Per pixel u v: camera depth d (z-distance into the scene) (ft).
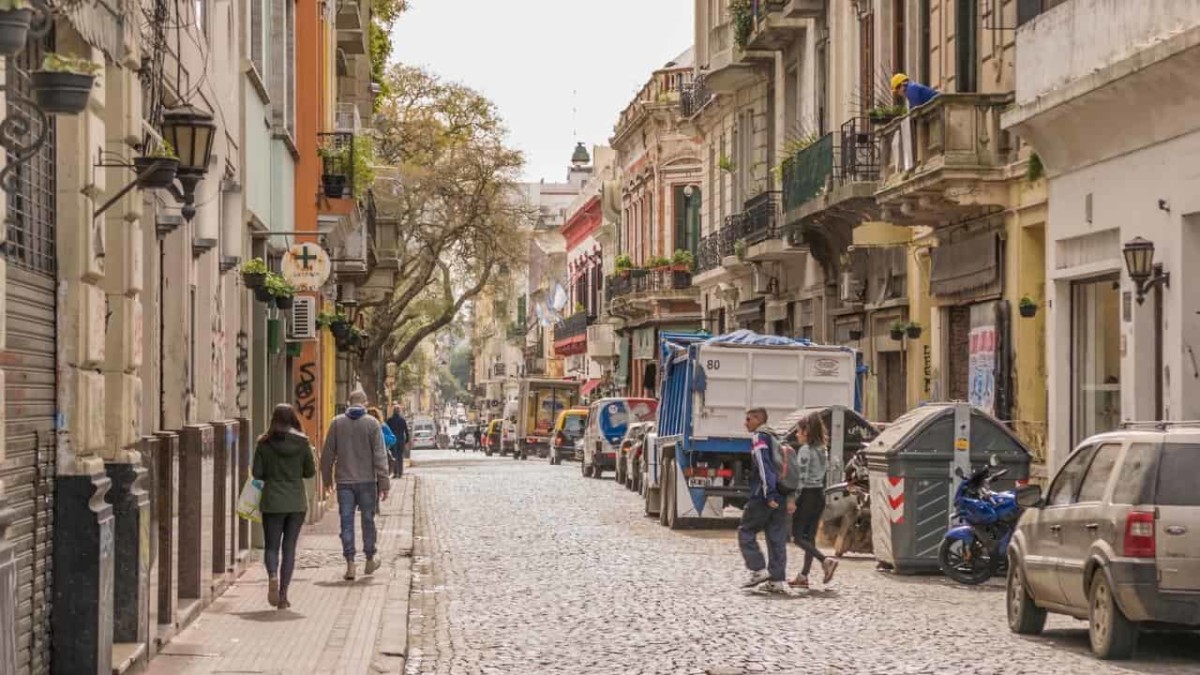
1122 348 82.58
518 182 246.27
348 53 163.84
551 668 49.60
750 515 70.08
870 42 130.62
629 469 158.30
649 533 104.17
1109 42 80.43
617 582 74.13
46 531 39.88
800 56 151.74
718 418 107.96
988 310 103.19
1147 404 80.43
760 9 154.30
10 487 36.19
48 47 39.09
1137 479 48.98
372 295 177.37
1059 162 90.74
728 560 85.10
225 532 68.59
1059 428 92.53
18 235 36.88
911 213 106.52
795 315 157.48
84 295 40.96
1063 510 53.26
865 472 88.22
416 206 238.48
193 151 46.55
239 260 72.49
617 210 287.07
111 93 43.93
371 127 195.62
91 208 41.24
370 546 74.28
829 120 140.26
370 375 235.40
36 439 38.63
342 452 74.02
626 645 54.19
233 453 70.74
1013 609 56.70
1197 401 76.38
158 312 53.67
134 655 45.09
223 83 68.69
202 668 47.67
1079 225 88.79
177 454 54.03
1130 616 48.60
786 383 109.09
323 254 94.12
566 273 393.29
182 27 54.08
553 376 399.44
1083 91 81.30
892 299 123.13
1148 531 48.21
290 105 108.68
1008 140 99.50
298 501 62.13
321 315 117.80
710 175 193.06
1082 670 48.01
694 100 195.93
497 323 363.56
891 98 121.80
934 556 76.59
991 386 101.81
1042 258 97.71
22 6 25.59
